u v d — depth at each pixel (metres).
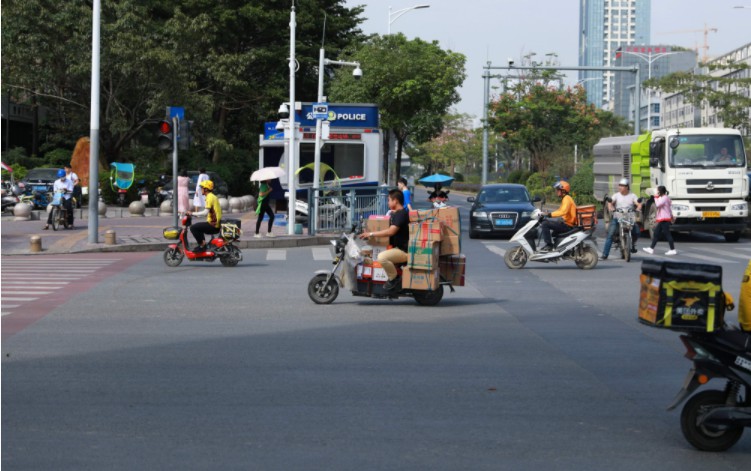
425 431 7.77
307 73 68.50
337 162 35.84
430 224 15.21
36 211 39.78
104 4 50.97
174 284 18.47
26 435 7.56
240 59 58.56
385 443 7.39
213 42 63.41
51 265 22.25
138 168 52.78
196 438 7.49
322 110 31.95
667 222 26.70
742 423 7.14
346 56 62.12
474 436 7.62
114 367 10.34
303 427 7.86
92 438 7.48
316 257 25.14
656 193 31.69
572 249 21.95
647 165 33.72
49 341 11.98
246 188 67.25
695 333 7.16
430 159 125.19
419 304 15.78
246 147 70.31
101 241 28.16
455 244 15.66
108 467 6.69
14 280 18.95
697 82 76.06
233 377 9.86
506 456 7.07
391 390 9.28
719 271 7.03
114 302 15.76
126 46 49.22
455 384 9.59
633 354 11.34
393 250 15.43
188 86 54.69
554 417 8.30
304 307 15.38
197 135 55.31
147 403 8.68
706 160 31.52
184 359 10.82
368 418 8.18
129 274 20.31
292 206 31.45
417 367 10.45
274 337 12.39
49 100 54.50
